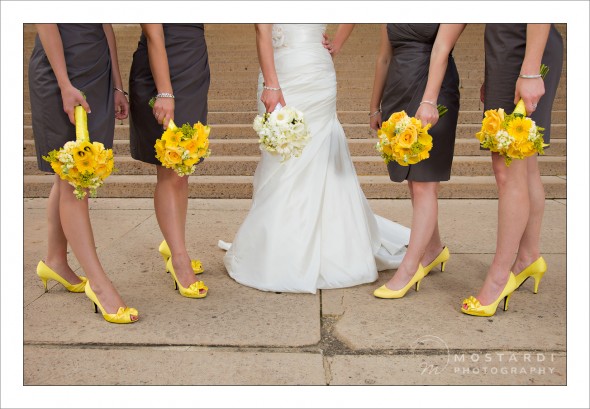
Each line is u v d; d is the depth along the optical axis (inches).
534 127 112.5
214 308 129.3
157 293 138.4
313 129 145.4
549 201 232.4
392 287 135.3
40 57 118.7
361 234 145.9
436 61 126.2
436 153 132.0
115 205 228.8
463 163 254.1
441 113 128.5
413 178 132.6
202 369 103.7
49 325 120.3
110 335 115.8
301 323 121.4
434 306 130.3
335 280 141.8
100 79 121.0
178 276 137.6
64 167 109.6
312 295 137.3
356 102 316.2
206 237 184.7
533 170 132.6
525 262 136.3
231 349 111.1
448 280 146.7
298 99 144.1
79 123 115.3
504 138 112.1
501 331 117.5
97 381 99.5
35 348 110.9
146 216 210.5
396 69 135.5
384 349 110.5
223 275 151.0
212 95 328.8
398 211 217.9
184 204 139.8
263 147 124.7
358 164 257.8
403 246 163.0
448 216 209.0
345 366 104.9
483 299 125.0
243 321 122.5
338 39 154.4
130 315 121.2
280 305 131.1
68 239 121.8
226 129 288.4
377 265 154.9
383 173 257.8
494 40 122.4
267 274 140.1
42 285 142.9
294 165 142.9
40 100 119.1
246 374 102.0
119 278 148.2
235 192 241.1
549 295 136.3
